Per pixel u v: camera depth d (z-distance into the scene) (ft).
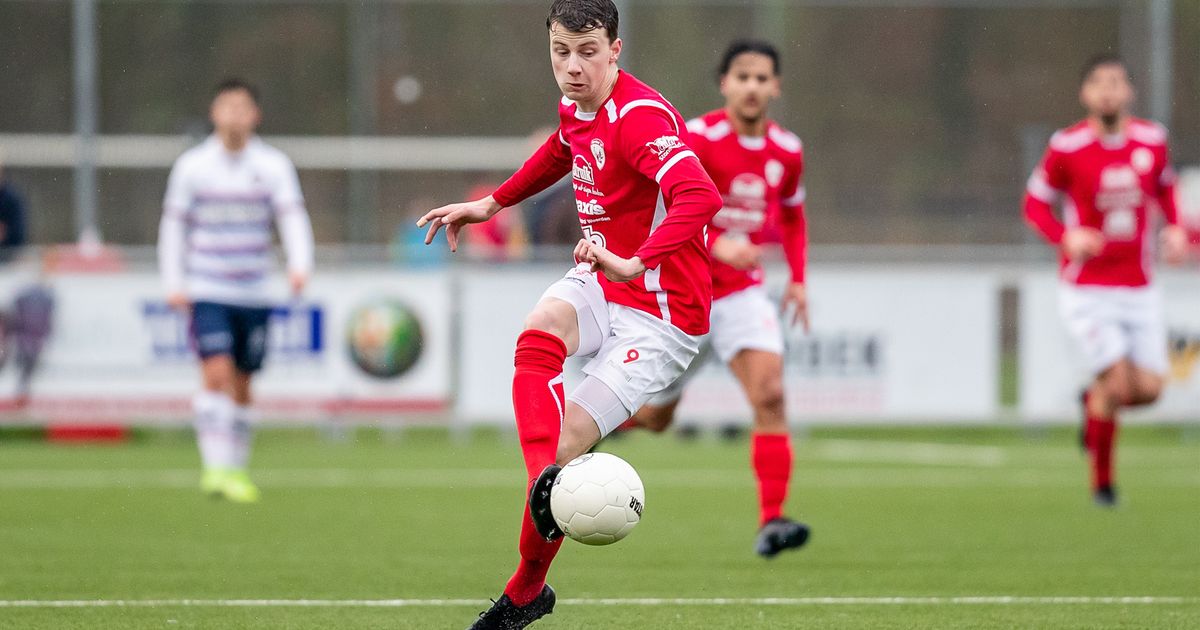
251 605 64.90
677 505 106.52
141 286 150.00
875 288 154.10
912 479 126.00
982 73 193.16
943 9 193.36
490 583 71.67
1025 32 192.75
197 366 150.61
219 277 107.34
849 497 112.47
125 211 185.98
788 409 153.79
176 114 187.52
